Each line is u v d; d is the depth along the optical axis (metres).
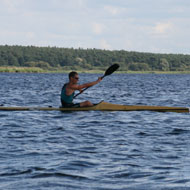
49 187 7.60
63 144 11.79
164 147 11.40
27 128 14.71
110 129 14.62
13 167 9.04
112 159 9.91
